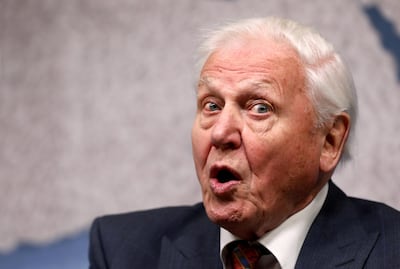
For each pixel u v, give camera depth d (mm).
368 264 3197
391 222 3398
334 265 3209
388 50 4961
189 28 5195
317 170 3322
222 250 3402
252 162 3143
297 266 3238
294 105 3191
